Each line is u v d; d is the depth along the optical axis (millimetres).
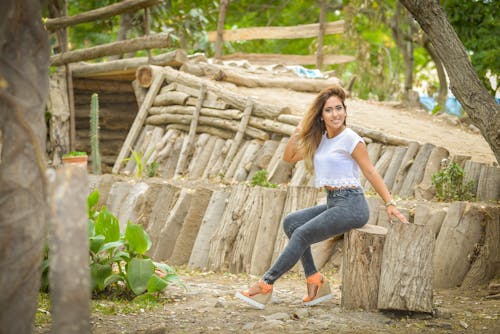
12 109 2869
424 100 22844
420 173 7684
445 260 6098
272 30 14961
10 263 2838
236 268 7059
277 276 5016
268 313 4961
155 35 11570
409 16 17375
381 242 4906
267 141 9289
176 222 7719
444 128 10617
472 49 12852
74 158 7137
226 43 18484
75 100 13102
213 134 10312
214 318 4770
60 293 2461
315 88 12047
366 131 8492
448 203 6875
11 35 2916
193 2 16922
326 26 14539
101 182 8797
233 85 11367
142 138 11375
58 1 12859
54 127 12219
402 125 10234
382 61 17719
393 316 4723
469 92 5504
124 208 8258
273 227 7051
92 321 4594
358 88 18594
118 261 5699
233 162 9469
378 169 8023
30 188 2914
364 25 20984
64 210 2490
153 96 11523
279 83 12094
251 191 7289
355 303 4941
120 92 13547
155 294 5594
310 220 5051
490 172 7000
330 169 4957
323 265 6852
